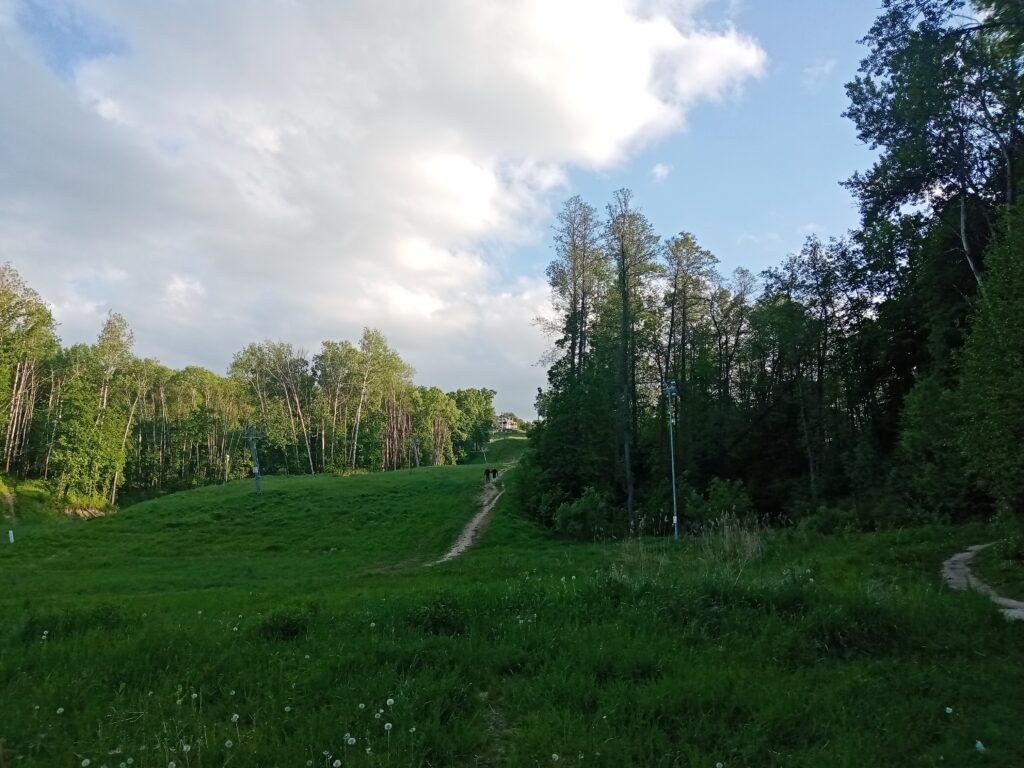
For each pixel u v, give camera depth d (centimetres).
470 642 784
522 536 3934
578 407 4500
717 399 5656
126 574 2952
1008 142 2903
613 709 566
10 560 3666
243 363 9344
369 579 2216
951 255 3256
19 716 584
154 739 522
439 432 12550
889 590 1109
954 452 2509
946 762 481
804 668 693
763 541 1936
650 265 4484
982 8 1931
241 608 1385
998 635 816
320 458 9969
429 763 489
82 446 7412
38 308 7619
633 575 1198
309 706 602
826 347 4766
